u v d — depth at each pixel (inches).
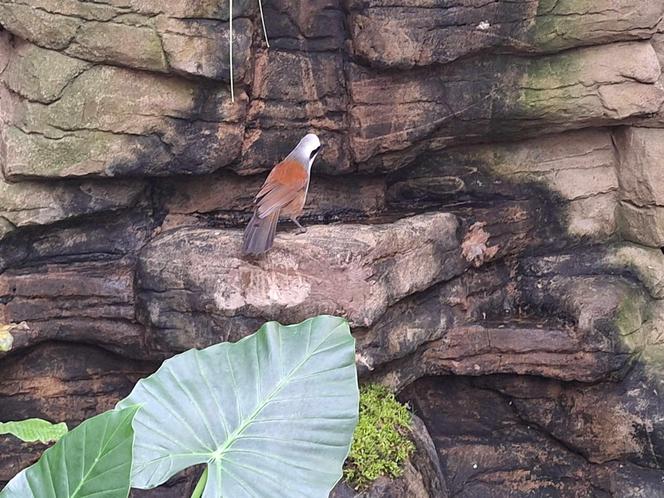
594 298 209.5
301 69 195.9
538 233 221.3
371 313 180.5
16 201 176.4
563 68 200.1
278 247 178.7
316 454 109.3
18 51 172.1
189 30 175.0
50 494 92.5
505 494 216.8
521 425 218.7
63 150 175.0
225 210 205.3
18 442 188.4
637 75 199.5
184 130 184.5
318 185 212.8
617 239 224.1
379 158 205.8
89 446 93.3
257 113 195.2
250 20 181.2
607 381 208.2
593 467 214.7
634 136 212.8
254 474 107.3
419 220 198.5
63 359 191.0
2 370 186.2
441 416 219.8
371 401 190.1
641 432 207.5
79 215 184.4
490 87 200.5
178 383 113.7
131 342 187.8
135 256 193.5
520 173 219.0
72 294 183.2
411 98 199.0
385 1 186.9
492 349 207.5
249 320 178.2
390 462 175.3
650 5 191.8
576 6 191.8
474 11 189.8
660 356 212.7
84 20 169.2
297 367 114.5
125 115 178.1
